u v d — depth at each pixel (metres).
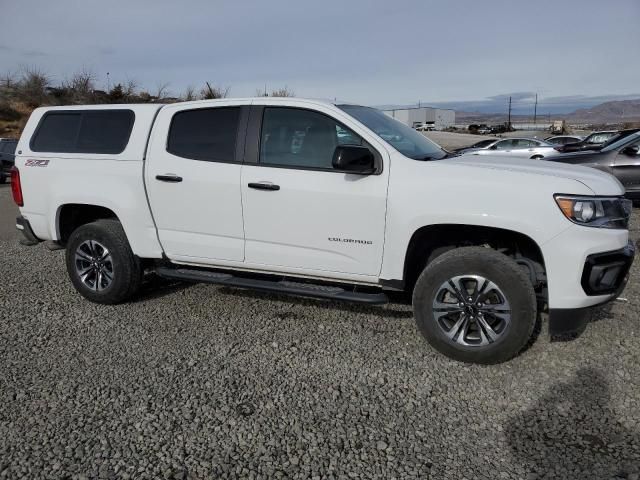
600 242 3.33
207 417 3.06
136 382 3.47
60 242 5.05
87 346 4.03
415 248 3.94
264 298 5.05
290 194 3.95
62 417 3.06
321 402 3.21
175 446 2.80
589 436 2.84
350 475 2.57
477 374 3.54
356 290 4.14
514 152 18.86
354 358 3.79
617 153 9.43
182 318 4.57
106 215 5.12
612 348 3.82
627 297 4.81
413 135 4.53
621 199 3.52
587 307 3.41
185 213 4.39
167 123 4.49
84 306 4.91
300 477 2.56
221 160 4.23
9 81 42.94
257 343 4.05
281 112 4.10
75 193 4.75
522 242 3.73
